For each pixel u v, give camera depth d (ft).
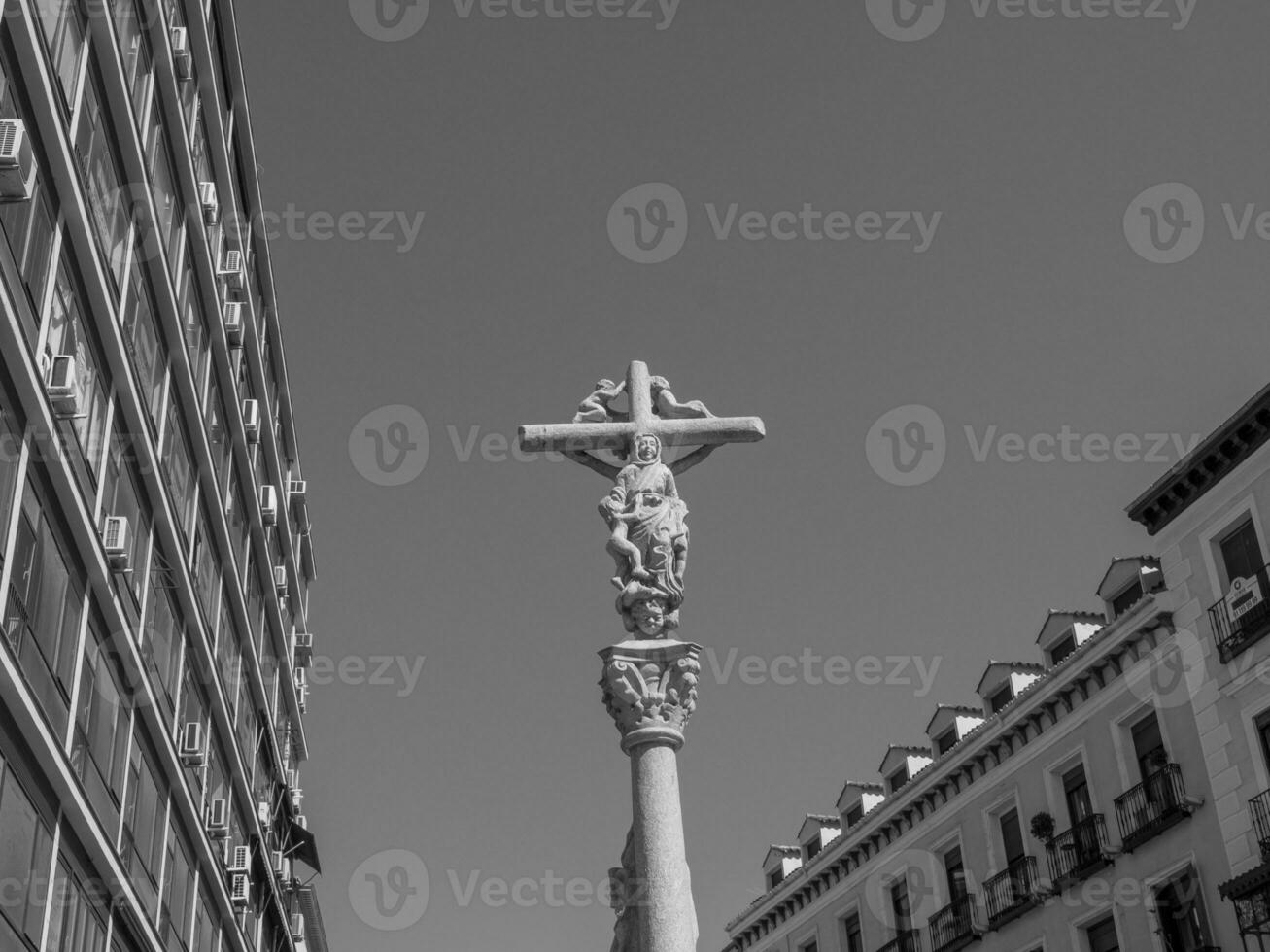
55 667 59.98
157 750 78.33
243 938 103.71
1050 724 105.91
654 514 28.12
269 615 119.96
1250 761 87.35
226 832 96.89
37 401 55.57
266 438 119.24
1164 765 93.09
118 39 69.21
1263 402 87.51
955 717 124.06
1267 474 88.74
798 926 133.90
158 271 78.48
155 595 79.10
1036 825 103.24
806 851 141.90
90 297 65.62
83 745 64.03
